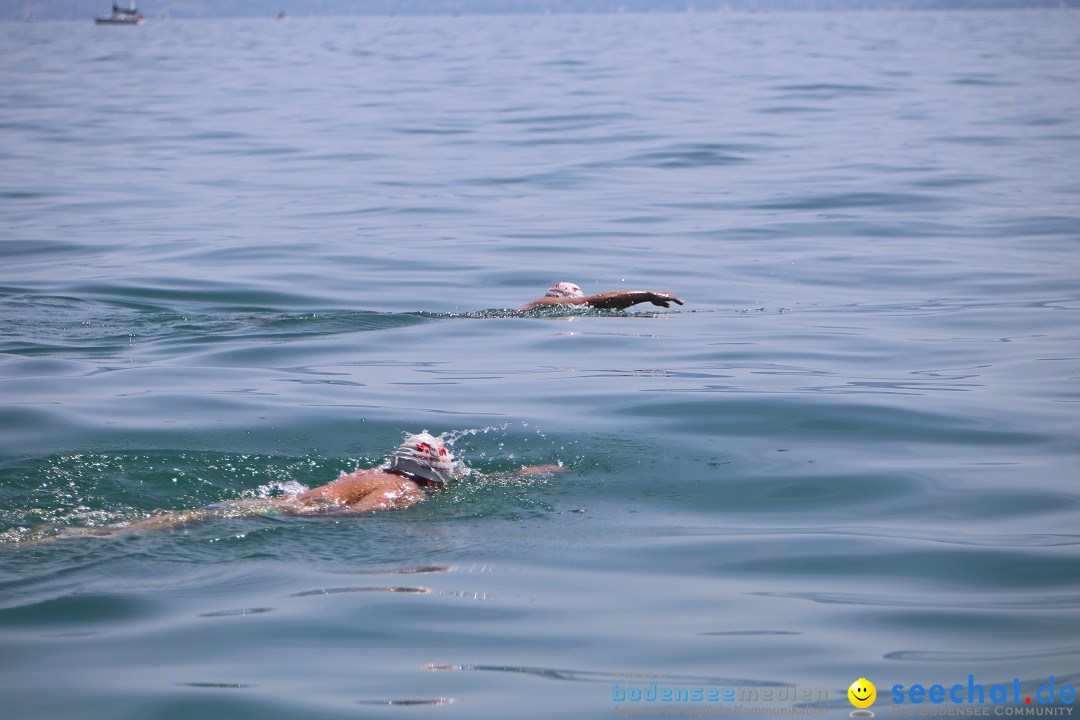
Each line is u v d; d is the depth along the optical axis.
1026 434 20.78
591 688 12.07
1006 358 25.95
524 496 17.83
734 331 28.86
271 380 24.48
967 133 67.06
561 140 65.50
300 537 15.83
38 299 31.95
